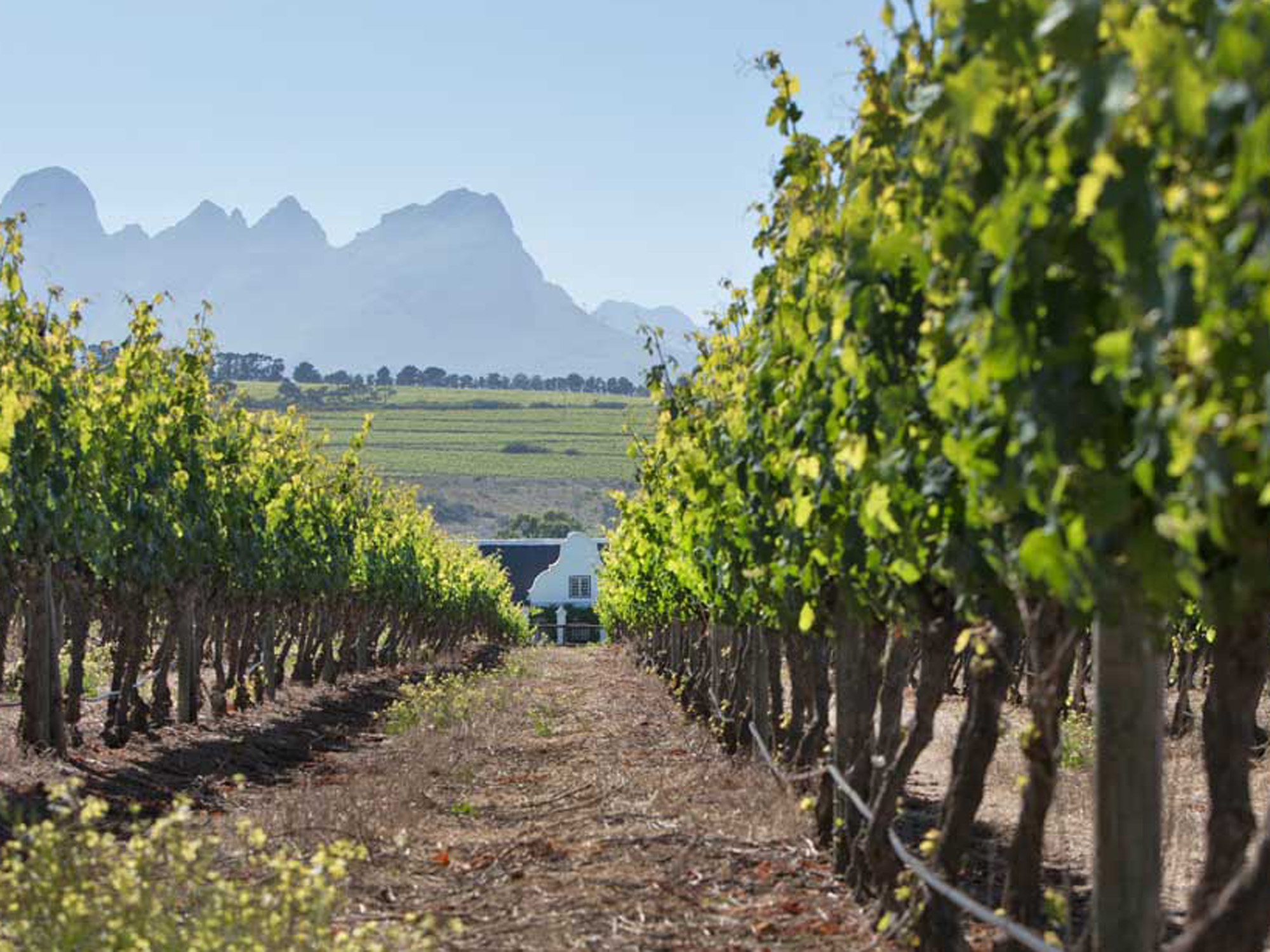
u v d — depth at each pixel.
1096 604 5.23
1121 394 4.72
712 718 22.89
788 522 11.13
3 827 13.13
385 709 32.00
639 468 25.12
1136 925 5.86
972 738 8.16
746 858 12.05
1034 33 4.89
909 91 6.82
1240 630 5.91
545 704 32.97
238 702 26.56
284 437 29.38
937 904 8.42
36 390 17.03
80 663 19.66
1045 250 4.87
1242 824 6.04
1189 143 4.23
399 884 11.80
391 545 42.50
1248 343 4.09
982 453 5.73
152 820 14.66
